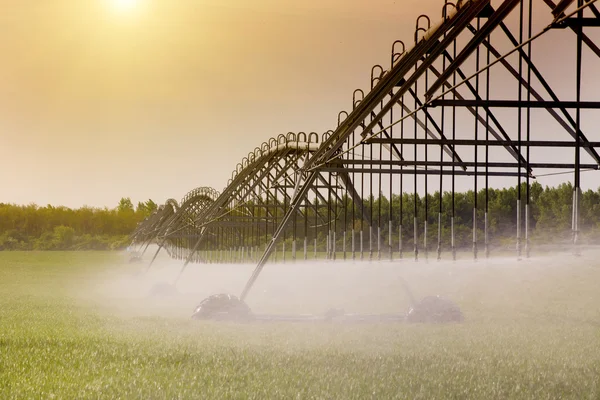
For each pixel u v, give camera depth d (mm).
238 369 26844
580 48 27594
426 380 23938
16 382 24875
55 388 23828
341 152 51094
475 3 35531
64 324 45531
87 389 23344
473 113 41281
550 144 36531
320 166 50594
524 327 39469
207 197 128750
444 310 44438
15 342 35719
